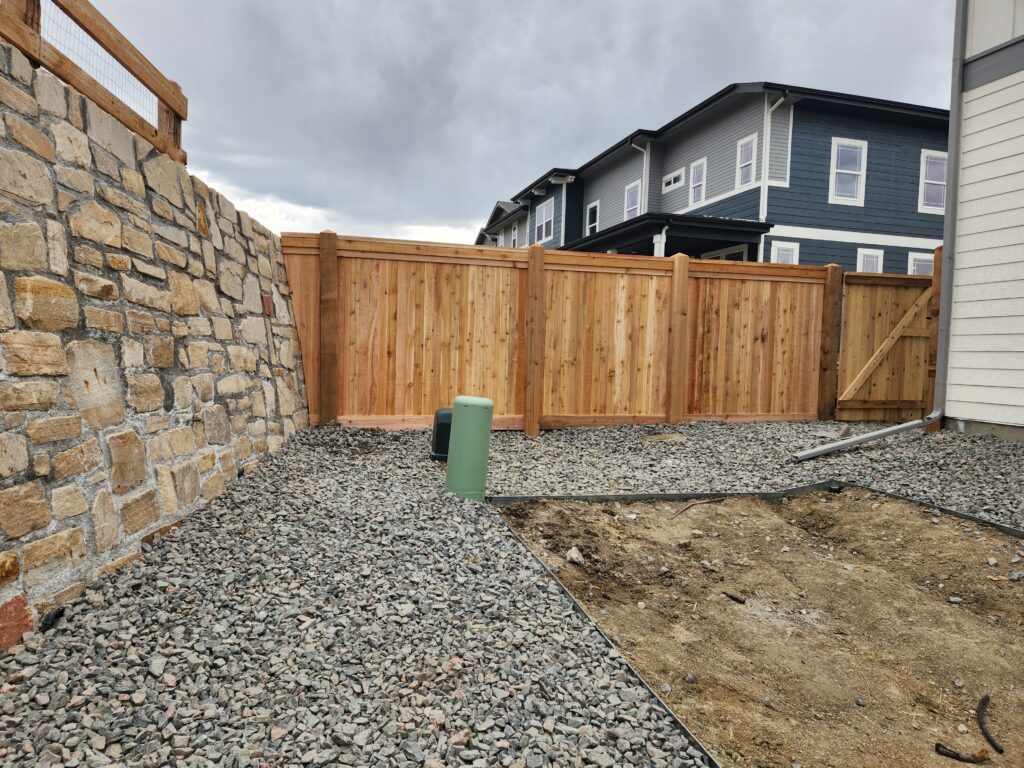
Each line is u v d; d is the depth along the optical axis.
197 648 2.30
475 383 6.88
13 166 2.39
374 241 6.50
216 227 4.56
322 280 6.34
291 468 4.68
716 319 7.54
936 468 5.43
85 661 2.14
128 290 3.17
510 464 5.64
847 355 8.02
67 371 2.60
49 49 2.68
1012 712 2.54
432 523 3.72
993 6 6.39
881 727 2.44
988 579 3.58
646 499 4.77
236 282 4.84
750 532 4.34
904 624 3.21
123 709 1.95
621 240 15.12
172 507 3.34
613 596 3.36
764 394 7.76
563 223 20.89
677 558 3.91
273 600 2.69
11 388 2.25
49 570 2.37
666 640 2.96
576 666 2.48
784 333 7.77
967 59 6.61
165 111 3.98
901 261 15.70
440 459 5.35
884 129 15.27
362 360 6.57
